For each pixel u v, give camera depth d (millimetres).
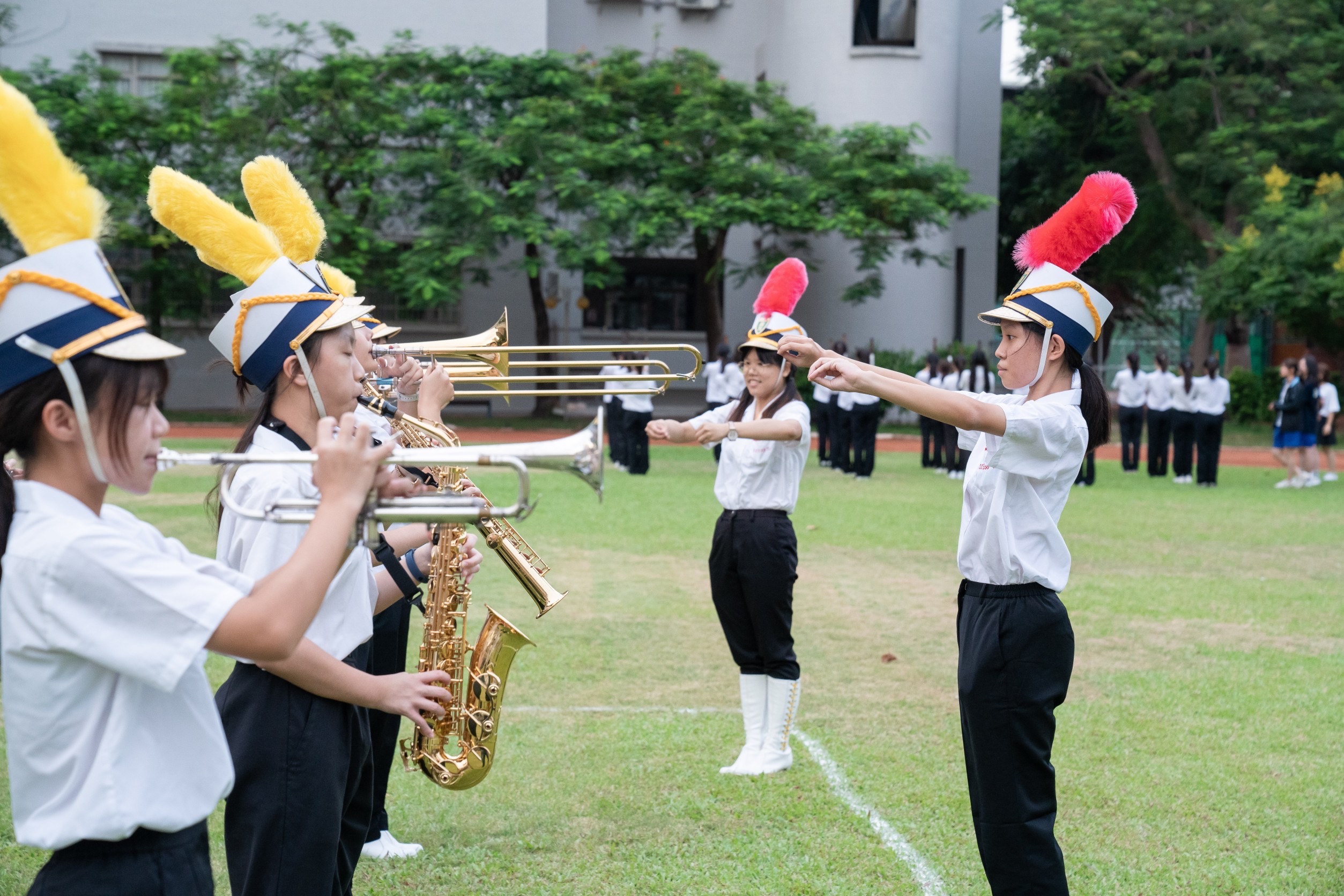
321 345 2578
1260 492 15023
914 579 8695
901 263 26797
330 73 22438
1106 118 30312
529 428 23734
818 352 3064
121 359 1818
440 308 27125
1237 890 3662
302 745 2475
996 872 3072
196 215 2559
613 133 22984
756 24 29188
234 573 2020
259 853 2455
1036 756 3061
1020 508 3049
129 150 22562
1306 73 26281
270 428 2623
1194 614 7664
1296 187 24969
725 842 3988
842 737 5098
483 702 3031
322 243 3172
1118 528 11547
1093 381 3182
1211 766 4770
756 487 4691
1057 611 3090
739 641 4789
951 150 26891
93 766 1812
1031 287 3148
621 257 28734
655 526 10859
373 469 1933
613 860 3844
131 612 1772
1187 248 29609
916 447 22719
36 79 22219
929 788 4504
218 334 2658
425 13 25875
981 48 30484
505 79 23172
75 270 1830
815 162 23844
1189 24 26922
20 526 1812
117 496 11789
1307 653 6660
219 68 22672
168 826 1879
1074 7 26922
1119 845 3992
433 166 21703
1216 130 26625
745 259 28812
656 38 25172
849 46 26203
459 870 3756
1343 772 4703
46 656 1787
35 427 1823
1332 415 16875
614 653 6469
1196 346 29625
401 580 2994
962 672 3143
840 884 3676
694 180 23391
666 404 28328
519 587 8102
